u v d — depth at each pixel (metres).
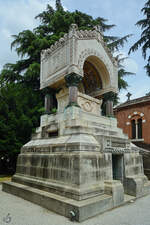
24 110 15.98
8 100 15.61
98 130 8.37
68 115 8.46
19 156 10.16
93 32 10.31
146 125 21.31
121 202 6.79
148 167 13.21
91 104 10.37
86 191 5.95
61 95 10.74
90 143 6.98
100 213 5.74
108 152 7.57
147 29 21.42
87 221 5.09
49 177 7.37
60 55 9.84
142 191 8.32
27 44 20.22
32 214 5.65
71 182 6.25
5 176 14.50
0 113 14.62
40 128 10.34
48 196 6.27
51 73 10.41
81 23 21.56
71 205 5.31
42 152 8.46
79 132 7.30
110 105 10.79
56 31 20.42
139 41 21.44
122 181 8.42
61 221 5.08
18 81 19.55
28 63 20.53
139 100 23.05
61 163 6.95
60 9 22.69
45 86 10.73
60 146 7.41
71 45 8.98
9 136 14.03
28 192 7.32
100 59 10.30
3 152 14.05
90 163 6.57
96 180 6.62
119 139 8.66
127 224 4.92
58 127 8.68
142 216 5.55
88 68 11.39
